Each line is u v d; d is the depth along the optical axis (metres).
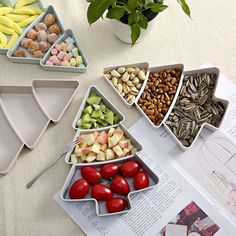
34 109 0.76
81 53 0.79
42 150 0.74
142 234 0.69
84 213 0.70
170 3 0.87
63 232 0.69
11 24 0.80
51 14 0.82
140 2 0.69
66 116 0.77
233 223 0.70
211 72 0.80
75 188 0.69
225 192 0.72
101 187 0.69
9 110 0.76
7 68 0.79
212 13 0.87
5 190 0.70
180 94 0.78
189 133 0.75
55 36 0.80
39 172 0.72
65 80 0.76
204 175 0.74
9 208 0.69
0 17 0.80
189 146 0.74
